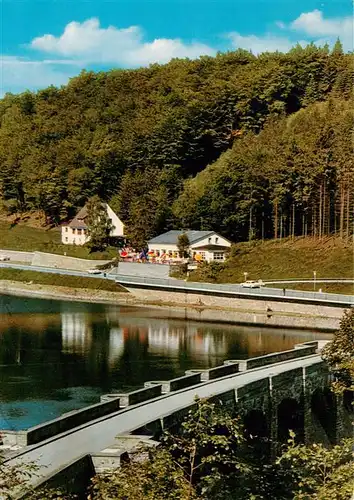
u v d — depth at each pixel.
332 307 110.06
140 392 42.88
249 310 118.62
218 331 97.31
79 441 32.84
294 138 166.38
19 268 150.12
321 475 21.06
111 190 199.00
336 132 153.62
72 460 28.23
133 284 133.00
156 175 185.25
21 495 22.62
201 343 86.69
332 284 121.94
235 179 160.38
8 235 187.12
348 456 23.25
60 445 32.12
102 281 138.25
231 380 47.16
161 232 168.75
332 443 51.41
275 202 150.88
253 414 45.22
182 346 84.19
